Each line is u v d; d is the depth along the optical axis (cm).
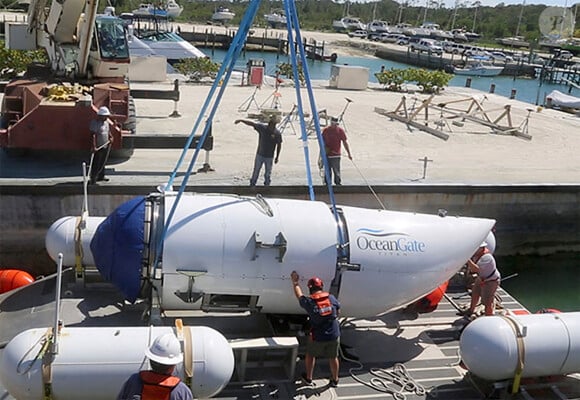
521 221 1564
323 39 8188
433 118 2420
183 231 782
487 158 1859
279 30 8806
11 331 834
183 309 829
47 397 636
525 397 777
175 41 3778
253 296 805
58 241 909
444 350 883
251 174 1459
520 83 5609
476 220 906
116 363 646
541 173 1712
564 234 1600
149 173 1410
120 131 1377
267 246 784
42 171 1364
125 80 1686
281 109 2303
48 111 1359
